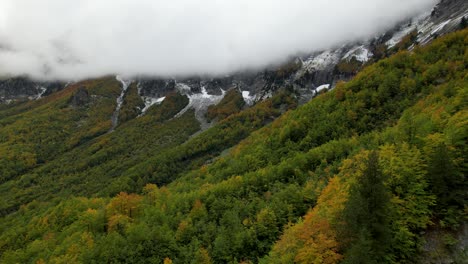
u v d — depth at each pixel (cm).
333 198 4556
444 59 12644
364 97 12469
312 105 14612
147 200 9644
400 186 4009
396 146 5047
